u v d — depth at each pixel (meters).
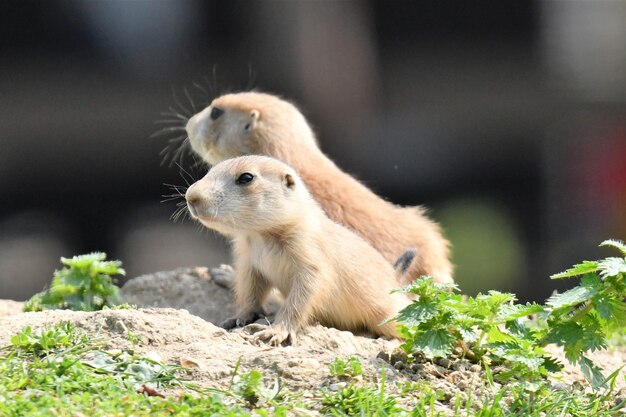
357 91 19.77
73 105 18.98
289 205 9.23
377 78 19.98
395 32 19.91
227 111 12.47
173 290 11.47
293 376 7.82
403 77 20.03
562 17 20.06
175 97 19.08
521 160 19.70
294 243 9.26
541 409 7.74
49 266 17.86
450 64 19.95
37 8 18.70
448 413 7.60
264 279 9.83
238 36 19.25
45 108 18.92
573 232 18.88
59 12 18.75
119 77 19.00
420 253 11.47
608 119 19.83
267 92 19.36
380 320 9.60
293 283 9.27
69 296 10.42
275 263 9.41
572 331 8.11
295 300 9.17
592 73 20.03
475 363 8.46
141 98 19.06
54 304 10.41
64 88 18.94
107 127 19.02
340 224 10.80
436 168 19.67
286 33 19.31
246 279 9.83
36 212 18.89
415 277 11.38
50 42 18.83
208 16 19.17
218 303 11.30
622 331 8.58
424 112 19.95
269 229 9.27
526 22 19.91
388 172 19.58
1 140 18.80
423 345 8.13
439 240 12.06
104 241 18.81
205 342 8.37
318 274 9.26
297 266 9.27
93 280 10.50
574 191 19.17
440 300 8.27
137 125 19.08
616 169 19.00
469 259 18.27
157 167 19.11
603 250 18.45
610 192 18.91
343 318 9.59
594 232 18.77
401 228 11.58
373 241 11.38
